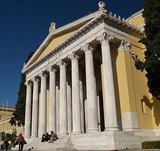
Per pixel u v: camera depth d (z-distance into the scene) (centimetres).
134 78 2847
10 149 3784
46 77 3997
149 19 2477
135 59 2938
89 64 2870
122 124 2638
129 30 3034
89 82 2786
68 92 3644
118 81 2808
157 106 2845
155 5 2409
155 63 2305
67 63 3528
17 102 5297
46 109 3950
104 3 2791
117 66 2858
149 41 2423
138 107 2738
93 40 2855
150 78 2464
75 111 2925
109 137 2231
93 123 2609
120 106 2712
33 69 4259
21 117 5075
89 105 2692
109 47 2722
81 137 2589
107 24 2786
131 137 2386
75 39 3183
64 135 3094
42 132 3659
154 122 2836
